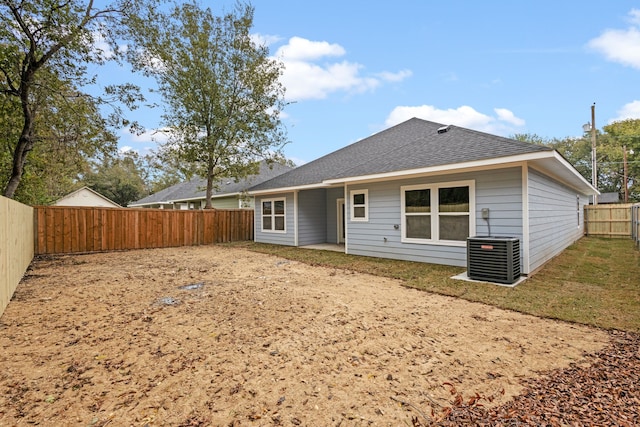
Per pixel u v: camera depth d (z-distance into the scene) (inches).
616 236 570.3
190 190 831.7
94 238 434.9
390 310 172.9
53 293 209.9
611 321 151.9
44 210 399.5
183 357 117.0
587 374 103.0
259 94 552.7
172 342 130.6
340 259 352.5
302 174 514.0
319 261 342.3
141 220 474.9
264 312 169.3
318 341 131.4
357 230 380.8
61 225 410.9
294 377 102.7
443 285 226.2
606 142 1176.2
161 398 91.0
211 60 523.8
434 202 306.0
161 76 505.7
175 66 506.3
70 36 321.4
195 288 224.4
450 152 299.0
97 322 154.6
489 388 95.7
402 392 94.0
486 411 84.2
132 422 80.3
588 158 1224.8
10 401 88.7
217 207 764.0
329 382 99.7
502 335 137.1
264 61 547.8
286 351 122.0
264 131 571.5
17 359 114.9
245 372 106.0
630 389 93.4
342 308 176.4
